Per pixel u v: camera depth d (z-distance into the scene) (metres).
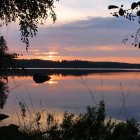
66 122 6.09
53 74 123.31
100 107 6.03
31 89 55.25
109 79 75.81
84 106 31.20
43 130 6.62
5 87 24.92
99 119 5.98
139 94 41.75
